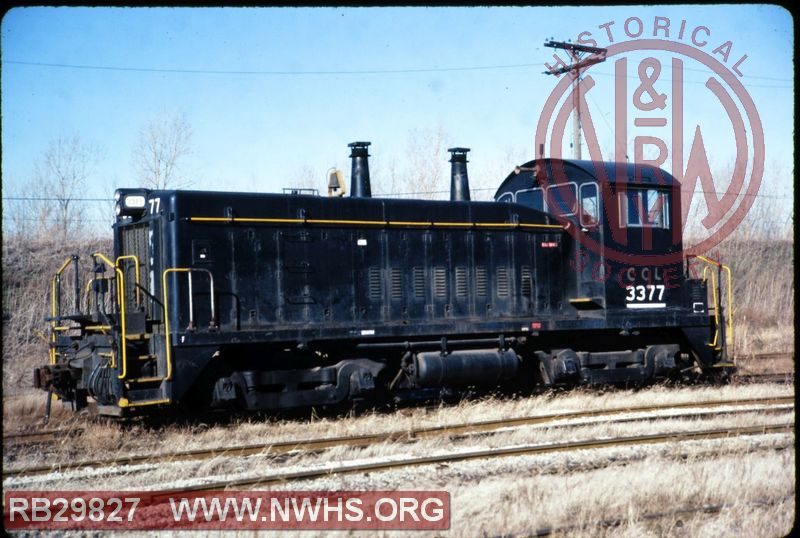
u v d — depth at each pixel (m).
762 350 23.02
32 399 14.30
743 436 10.11
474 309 13.68
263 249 12.03
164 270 11.34
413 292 13.19
